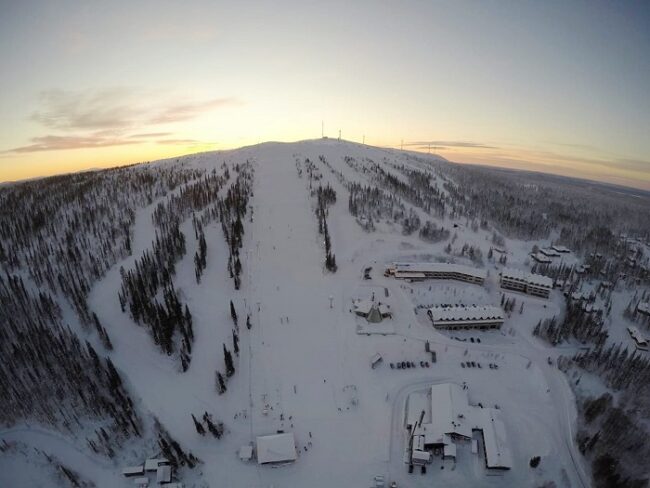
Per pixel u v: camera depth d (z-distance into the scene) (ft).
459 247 574.15
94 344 354.54
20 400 297.53
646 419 297.94
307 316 395.34
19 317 369.50
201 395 310.04
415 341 366.22
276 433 278.05
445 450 256.73
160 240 533.96
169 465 256.73
